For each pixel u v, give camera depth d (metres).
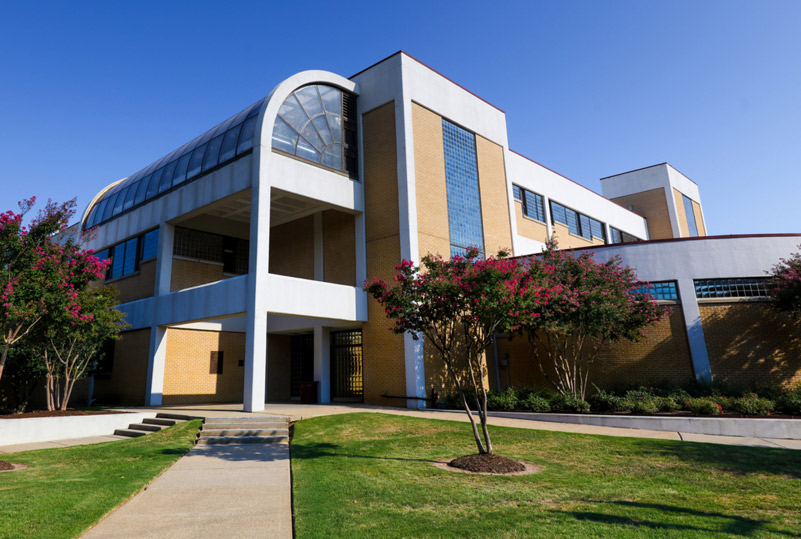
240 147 18.50
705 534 5.32
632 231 38.28
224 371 22.52
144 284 22.36
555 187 29.86
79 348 16.81
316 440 11.70
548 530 5.45
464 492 7.10
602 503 6.59
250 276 16.55
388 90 20.61
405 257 18.61
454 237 20.89
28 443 13.11
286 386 23.91
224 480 8.00
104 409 18.64
